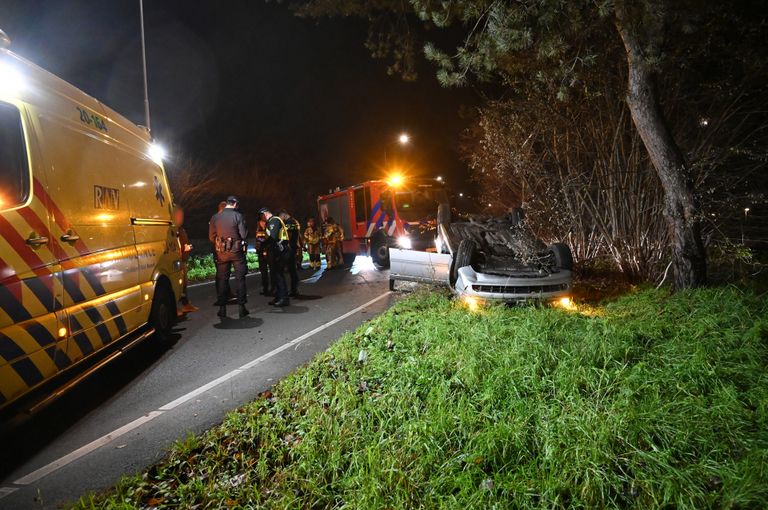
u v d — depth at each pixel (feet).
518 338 16.30
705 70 27.58
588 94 27.71
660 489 8.49
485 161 34.53
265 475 10.36
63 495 10.53
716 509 8.14
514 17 20.07
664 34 21.26
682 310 18.94
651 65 20.67
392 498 8.98
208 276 48.21
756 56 25.27
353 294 33.01
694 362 13.04
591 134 30.22
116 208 17.67
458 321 19.75
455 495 9.01
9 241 11.63
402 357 16.51
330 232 49.21
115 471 11.41
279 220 29.48
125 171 19.02
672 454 9.56
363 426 11.72
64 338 13.52
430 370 14.66
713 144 26.32
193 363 19.22
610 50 27.14
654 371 12.98
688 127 27.68
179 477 10.85
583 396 12.27
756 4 25.04
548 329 17.17
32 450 12.56
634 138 27.73
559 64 25.45
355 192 49.73
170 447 12.16
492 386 12.82
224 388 16.31
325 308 28.60
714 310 18.12
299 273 48.11
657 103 21.70
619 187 28.55
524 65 28.81
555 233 32.76
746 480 8.16
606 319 18.44
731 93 25.86
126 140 19.95
